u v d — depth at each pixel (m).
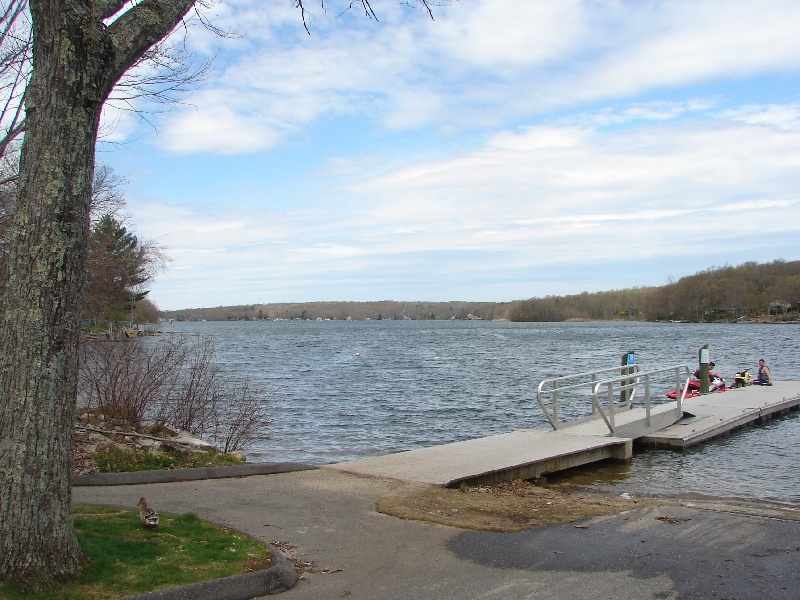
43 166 4.61
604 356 52.12
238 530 6.45
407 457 10.77
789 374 35.44
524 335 105.69
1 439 4.58
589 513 7.80
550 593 5.23
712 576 5.62
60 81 4.65
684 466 12.08
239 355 54.34
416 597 5.12
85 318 23.11
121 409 12.02
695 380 21.42
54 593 4.43
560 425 14.10
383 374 36.47
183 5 5.35
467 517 7.49
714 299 179.00
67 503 4.73
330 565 5.82
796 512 8.05
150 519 6.09
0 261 10.73
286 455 14.68
